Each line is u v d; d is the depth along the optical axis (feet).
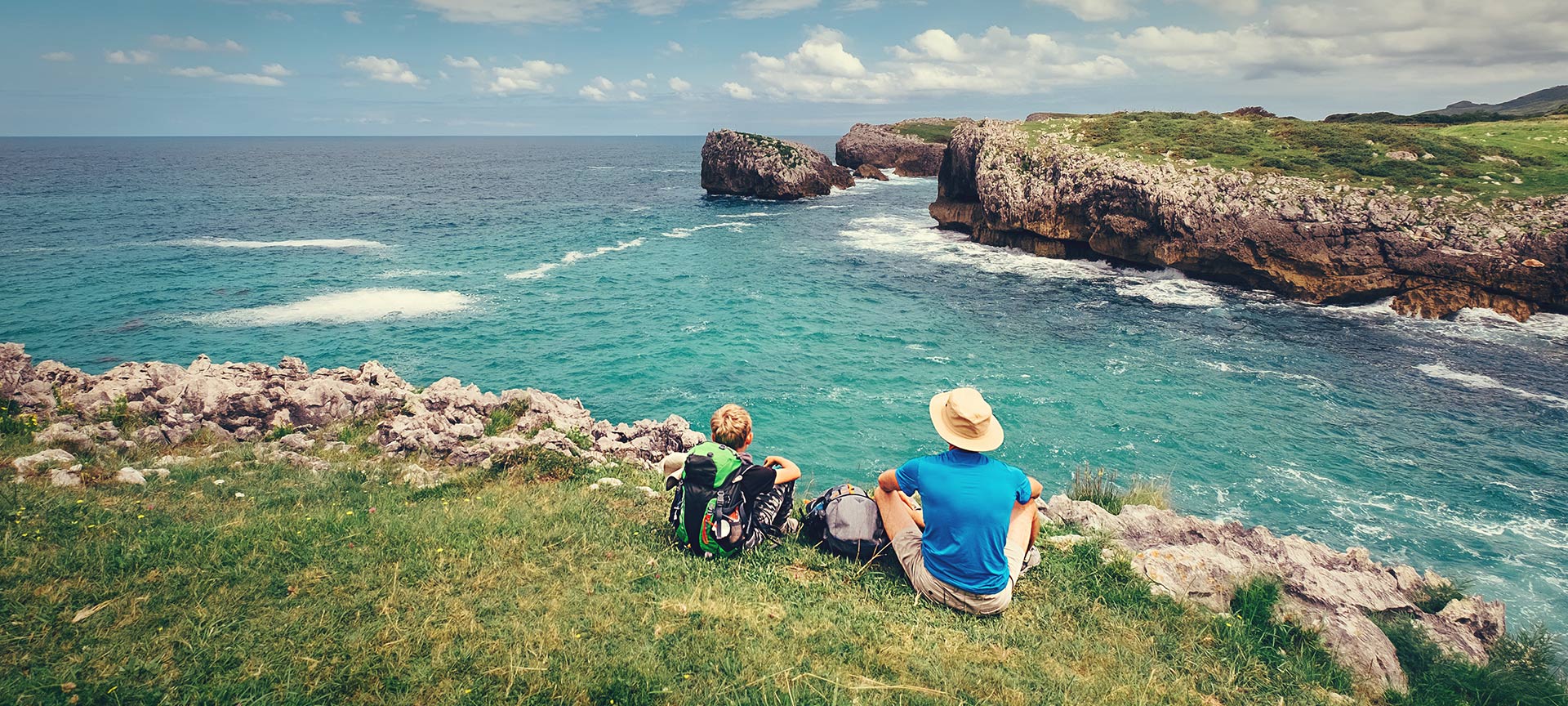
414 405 42.65
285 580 16.84
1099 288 131.13
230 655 13.62
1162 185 135.95
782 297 127.65
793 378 85.05
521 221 223.10
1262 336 101.81
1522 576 46.55
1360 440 67.67
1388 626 20.95
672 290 132.87
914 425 70.90
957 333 104.22
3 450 28.45
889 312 116.47
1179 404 76.54
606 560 19.24
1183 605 19.39
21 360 39.99
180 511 22.94
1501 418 73.00
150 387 39.88
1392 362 90.48
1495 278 109.50
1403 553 49.55
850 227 211.00
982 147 181.68
